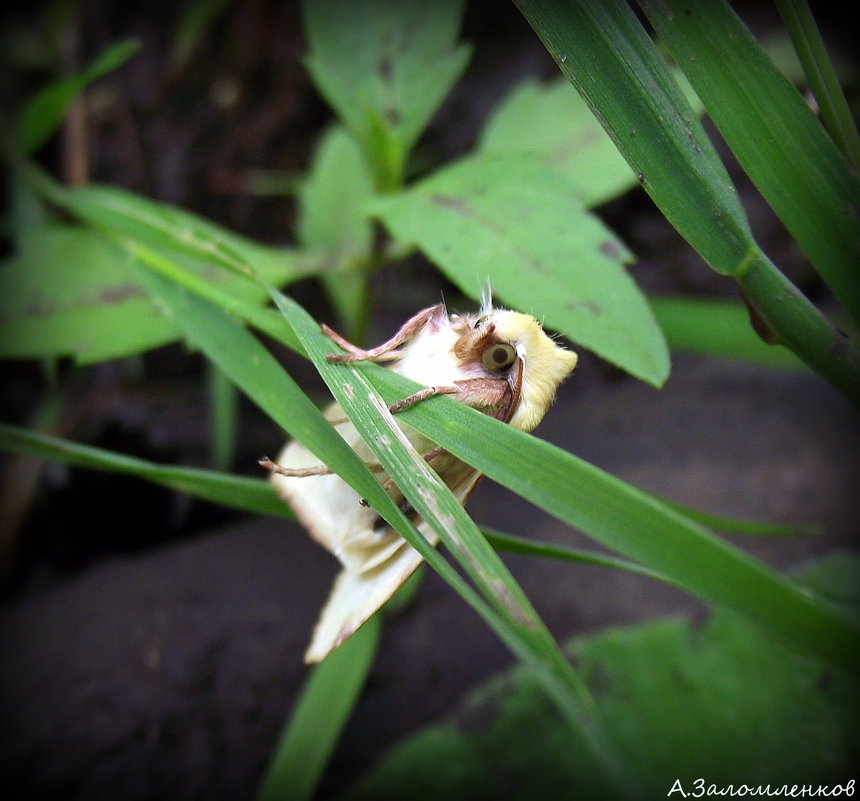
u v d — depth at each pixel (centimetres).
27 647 18
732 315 19
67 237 17
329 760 18
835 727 17
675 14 15
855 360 15
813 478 21
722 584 14
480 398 15
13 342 17
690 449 23
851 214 15
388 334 24
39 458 20
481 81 26
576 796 17
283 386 15
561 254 16
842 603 15
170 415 22
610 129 15
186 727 18
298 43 25
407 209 17
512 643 14
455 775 17
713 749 17
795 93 15
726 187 15
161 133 24
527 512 21
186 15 24
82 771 17
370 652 17
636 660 18
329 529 15
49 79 24
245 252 18
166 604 18
